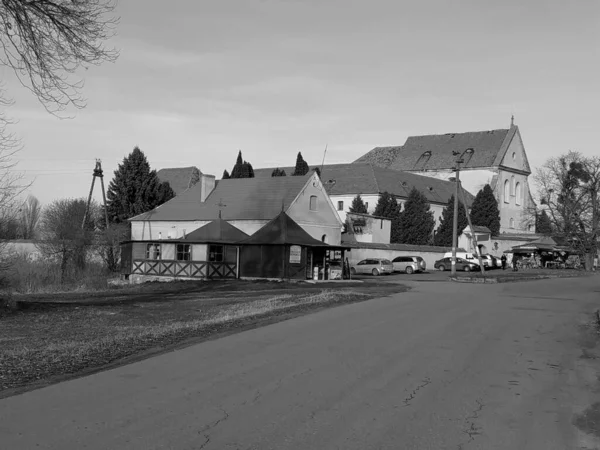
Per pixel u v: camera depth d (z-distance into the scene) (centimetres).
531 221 9650
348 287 3606
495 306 2344
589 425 752
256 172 9994
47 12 1482
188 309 2153
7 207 2236
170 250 4634
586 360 1208
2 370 1018
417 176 9588
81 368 1044
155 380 945
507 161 9888
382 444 652
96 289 4044
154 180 6825
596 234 7412
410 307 2206
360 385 929
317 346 1289
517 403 851
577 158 7688
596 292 3303
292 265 4312
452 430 711
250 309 2062
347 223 6800
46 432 674
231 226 4775
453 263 4841
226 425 707
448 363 1128
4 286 2591
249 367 1055
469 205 9006
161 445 633
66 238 5212
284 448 630
